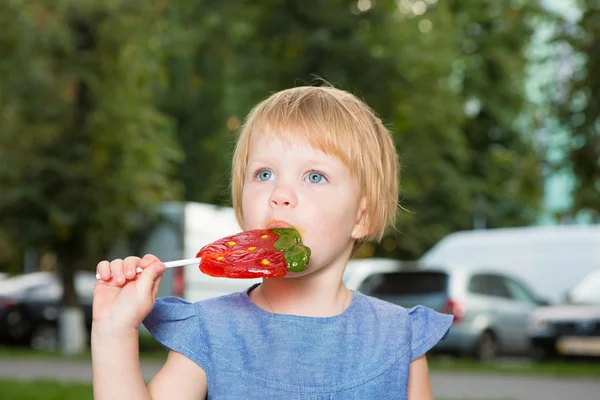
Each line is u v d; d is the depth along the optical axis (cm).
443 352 2067
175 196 2512
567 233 2361
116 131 2317
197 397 282
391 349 296
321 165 283
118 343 262
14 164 2261
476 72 3550
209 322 285
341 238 287
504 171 3584
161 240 2447
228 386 280
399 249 3253
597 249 2298
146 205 2361
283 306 289
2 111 2159
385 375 291
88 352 2303
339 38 1852
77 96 2297
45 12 2167
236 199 299
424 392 306
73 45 2216
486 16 3534
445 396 1344
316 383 282
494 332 2094
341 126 288
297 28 1841
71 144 2297
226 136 2195
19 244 2319
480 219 3512
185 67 2645
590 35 1464
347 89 1811
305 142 284
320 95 298
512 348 2142
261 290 295
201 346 282
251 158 290
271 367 281
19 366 1792
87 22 2219
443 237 3197
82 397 1102
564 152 1546
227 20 1962
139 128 2372
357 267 2312
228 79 2102
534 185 1662
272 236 271
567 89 1509
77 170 2281
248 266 262
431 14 2584
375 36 1888
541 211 3581
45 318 2689
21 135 2273
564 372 1722
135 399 262
